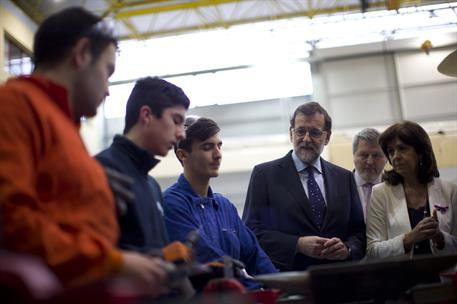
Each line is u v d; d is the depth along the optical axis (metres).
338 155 7.34
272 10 7.07
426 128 7.41
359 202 2.05
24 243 0.71
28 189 0.75
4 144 0.76
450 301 0.97
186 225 1.56
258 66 8.01
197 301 0.70
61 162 0.83
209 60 8.01
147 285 0.75
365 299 0.95
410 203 1.89
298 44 7.69
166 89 1.29
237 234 1.74
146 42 7.52
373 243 1.83
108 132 8.15
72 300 0.57
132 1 6.64
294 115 2.11
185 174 1.74
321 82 7.99
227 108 8.11
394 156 1.87
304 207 1.96
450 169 7.07
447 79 7.71
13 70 5.96
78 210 0.83
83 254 0.74
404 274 0.95
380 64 7.93
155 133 1.26
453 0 6.95
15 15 6.00
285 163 2.10
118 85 8.07
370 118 7.77
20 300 0.54
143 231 1.14
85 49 0.97
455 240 1.70
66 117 0.93
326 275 0.88
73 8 1.01
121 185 1.04
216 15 7.11
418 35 7.62
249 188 2.12
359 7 7.03
